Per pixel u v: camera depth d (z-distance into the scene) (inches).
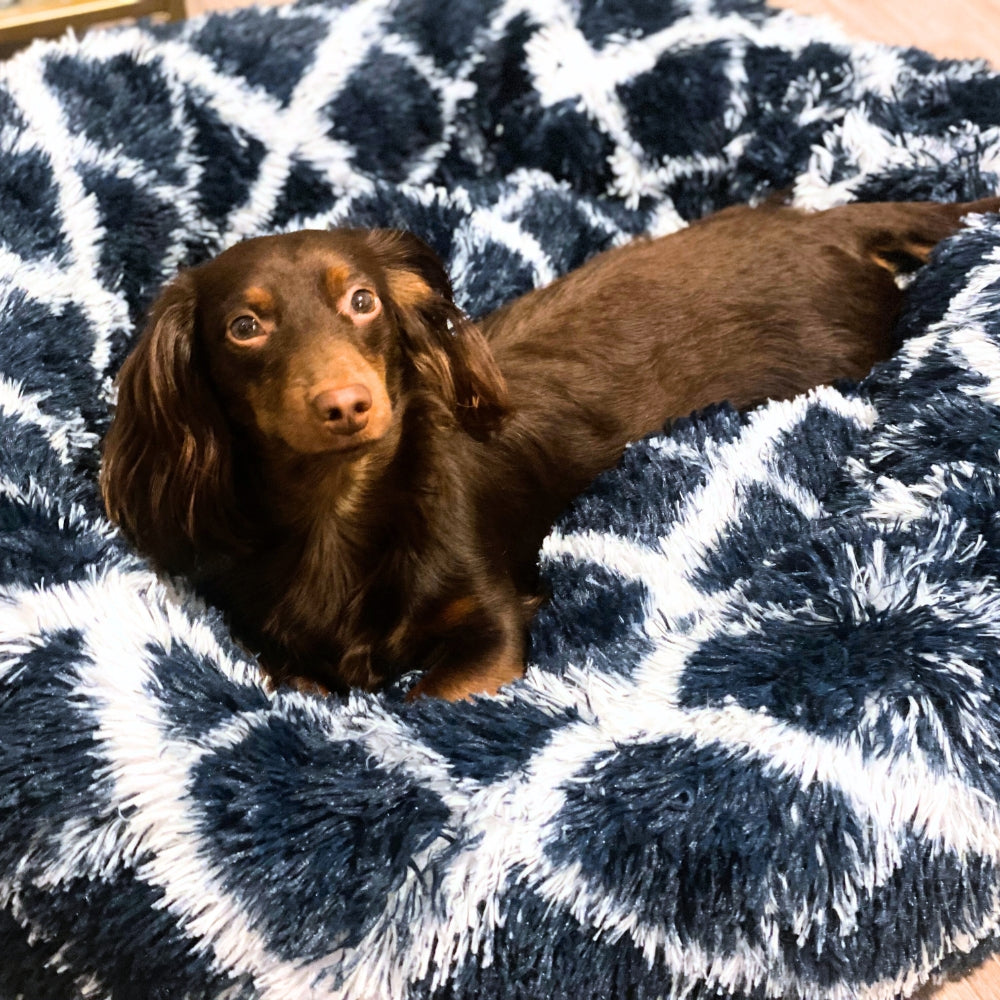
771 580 19.3
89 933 16.3
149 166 28.7
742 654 17.9
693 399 25.5
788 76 31.7
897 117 30.5
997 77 30.3
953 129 30.1
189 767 16.5
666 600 21.3
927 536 18.8
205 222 30.5
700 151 32.4
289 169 31.3
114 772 16.4
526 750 16.9
